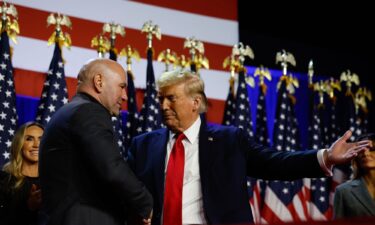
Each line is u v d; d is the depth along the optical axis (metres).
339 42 8.10
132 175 2.81
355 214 4.33
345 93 7.30
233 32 7.14
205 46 6.92
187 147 3.40
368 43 8.19
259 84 6.65
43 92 5.39
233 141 3.43
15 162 4.00
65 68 6.04
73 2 6.27
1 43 5.27
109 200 2.86
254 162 3.44
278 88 6.54
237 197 3.27
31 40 5.93
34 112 5.74
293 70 7.82
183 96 3.38
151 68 5.95
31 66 5.86
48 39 6.00
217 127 3.53
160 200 3.29
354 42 8.16
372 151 4.36
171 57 6.03
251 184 5.98
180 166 3.34
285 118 6.39
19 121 5.65
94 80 3.06
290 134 6.36
